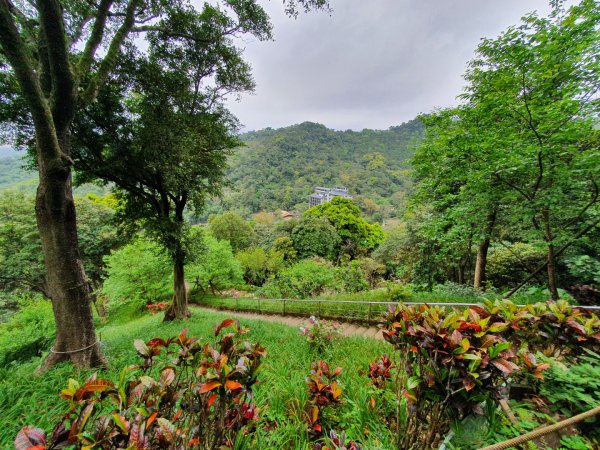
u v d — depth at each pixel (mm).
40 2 3533
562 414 1736
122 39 4996
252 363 1546
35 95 3596
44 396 3225
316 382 2326
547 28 4102
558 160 4211
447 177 6391
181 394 1387
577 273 5086
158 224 8055
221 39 7160
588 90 3871
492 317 1936
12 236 14078
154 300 16000
